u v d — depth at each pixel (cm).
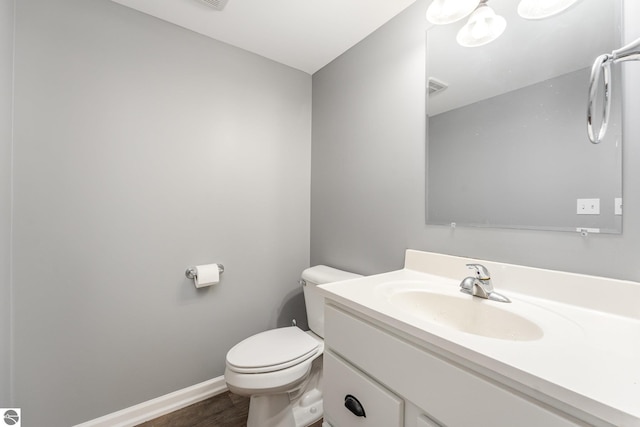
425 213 123
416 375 63
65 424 121
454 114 112
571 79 82
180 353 150
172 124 147
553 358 50
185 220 151
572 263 82
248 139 173
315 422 138
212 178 160
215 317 161
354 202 162
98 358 128
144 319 140
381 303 79
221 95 162
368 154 152
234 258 168
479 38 103
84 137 124
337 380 88
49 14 116
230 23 146
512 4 95
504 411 48
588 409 39
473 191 106
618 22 74
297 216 195
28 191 113
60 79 119
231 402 152
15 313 111
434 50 119
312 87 201
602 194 77
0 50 99
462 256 109
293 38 158
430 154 121
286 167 190
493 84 100
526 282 89
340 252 172
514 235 95
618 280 73
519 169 93
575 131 81
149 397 141
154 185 142
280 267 188
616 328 65
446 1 92
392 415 67
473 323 86
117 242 133
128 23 134
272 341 136
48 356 118
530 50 91
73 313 123
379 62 146
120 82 132
